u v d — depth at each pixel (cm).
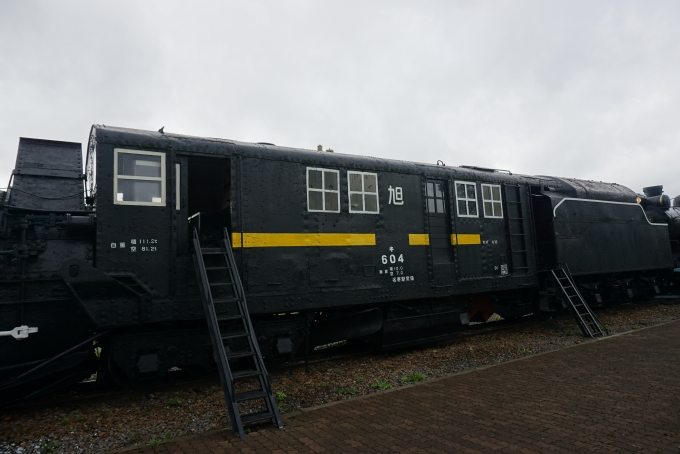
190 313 613
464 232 958
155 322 597
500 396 548
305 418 495
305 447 407
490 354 830
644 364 680
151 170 620
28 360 551
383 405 533
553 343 919
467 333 1053
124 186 598
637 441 397
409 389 604
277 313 724
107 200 584
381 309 851
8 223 554
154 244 605
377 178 836
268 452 399
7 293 536
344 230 775
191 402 580
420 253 876
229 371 478
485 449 389
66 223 576
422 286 866
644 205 1662
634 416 458
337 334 791
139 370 579
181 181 642
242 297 570
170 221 620
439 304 937
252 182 688
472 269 959
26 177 607
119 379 605
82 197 626
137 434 471
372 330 820
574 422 447
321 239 745
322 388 630
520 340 950
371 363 782
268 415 474
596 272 1220
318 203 752
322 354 874
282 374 717
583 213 1221
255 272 671
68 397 610
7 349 538
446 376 670
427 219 898
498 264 1015
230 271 596
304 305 711
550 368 686
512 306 1110
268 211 696
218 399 588
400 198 862
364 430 448
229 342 652
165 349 609
